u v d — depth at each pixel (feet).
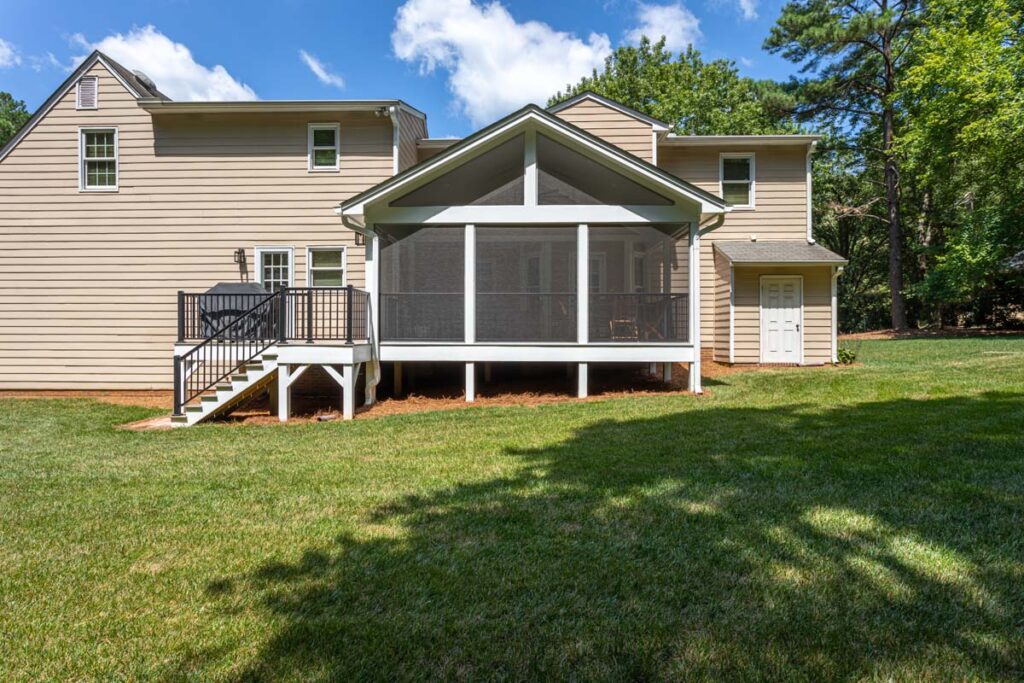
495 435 21.56
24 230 39.37
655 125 43.78
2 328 39.42
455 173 31.94
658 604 8.34
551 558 10.03
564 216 31.68
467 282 31.94
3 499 14.33
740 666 6.85
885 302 97.30
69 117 39.40
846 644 7.22
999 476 13.84
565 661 7.06
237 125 39.29
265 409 32.53
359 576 9.52
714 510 12.12
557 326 33.06
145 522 12.46
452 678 6.78
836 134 85.97
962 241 64.80
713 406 26.27
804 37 72.23
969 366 35.22
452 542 10.86
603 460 16.79
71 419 29.22
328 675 6.89
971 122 57.98
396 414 28.68
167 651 7.49
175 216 39.22
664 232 34.06
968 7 60.59
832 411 23.54
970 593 8.39
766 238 46.11
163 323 39.27
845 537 10.51
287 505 13.48
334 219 39.14
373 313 32.07
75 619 8.35
